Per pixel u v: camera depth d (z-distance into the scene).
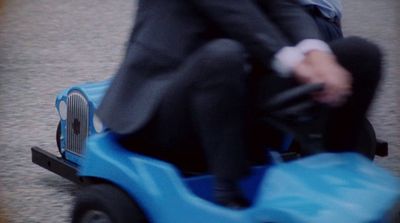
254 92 3.25
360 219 2.76
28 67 6.71
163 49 3.23
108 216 3.25
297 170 2.97
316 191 2.86
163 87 3.20
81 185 4.16
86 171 3.39
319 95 2.97
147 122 3.21
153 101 3.19
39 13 8.62
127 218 3.19
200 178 3.33
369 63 3.16
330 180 2.91
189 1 3.19
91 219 3.35
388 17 8.53
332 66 2.96
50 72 6.58
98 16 8.53
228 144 3.01
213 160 3.05
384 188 2.89
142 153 3.35
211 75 2.96
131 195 3.22
